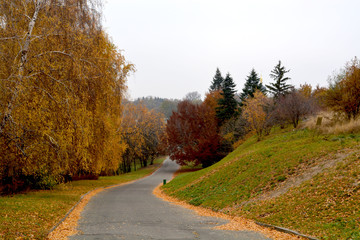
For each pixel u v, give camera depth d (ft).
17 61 38.45
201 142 166.40
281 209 37.58
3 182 55.01
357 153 44.39
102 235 30.01
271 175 53.36
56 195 62.39
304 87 159.12
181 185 89.35
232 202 50.39
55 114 41.16
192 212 49.47
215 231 31.94
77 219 41.47
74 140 46.42
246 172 62.13
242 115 154.20
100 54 53.62
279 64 144.56
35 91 39.60
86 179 137.18
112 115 65.62
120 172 224.74
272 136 108.27
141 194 87.71
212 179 71.56
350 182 35.86
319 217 31.12
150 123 233.55
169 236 29.19
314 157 52.06
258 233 30.68
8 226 28.94
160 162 260.01
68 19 43.55
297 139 78.23
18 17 39.73
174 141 194.90
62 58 42.19
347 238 24.17
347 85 70.49
